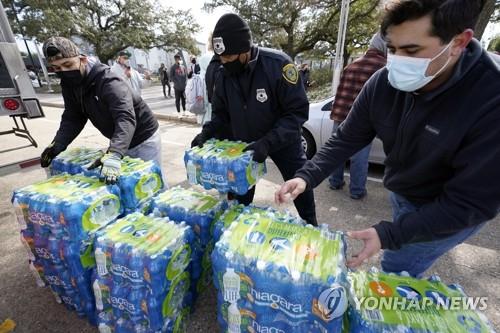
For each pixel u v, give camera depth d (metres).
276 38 17.84
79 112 2.36
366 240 1.04
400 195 1.34
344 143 1.43
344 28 7.48
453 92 0.93
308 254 1.20
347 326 1.11
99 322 1.57
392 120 1.17
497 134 0.83
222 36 1.67
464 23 0.81
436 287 1.15
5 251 2.54
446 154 0.98
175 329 1.60
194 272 1.75
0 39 3.16
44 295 2.06
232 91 2.02
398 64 0.95
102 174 1.73
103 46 23.12
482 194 0.87
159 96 16.09
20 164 4.10
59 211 1.54
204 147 1.92
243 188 1.71
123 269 1.41
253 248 1.23
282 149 2.18
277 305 1.14
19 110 3.42
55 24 19.05
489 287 2.05
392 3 0.85
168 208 1.88
